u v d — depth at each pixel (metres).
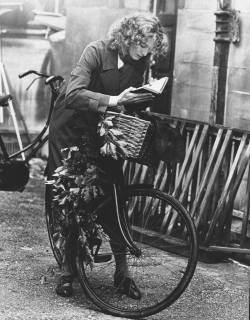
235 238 7.57
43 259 6.84
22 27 11.31
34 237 7.55
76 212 5.70
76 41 10.48
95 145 5.68
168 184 7.64
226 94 8.04
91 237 5.70
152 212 7.47
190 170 7.39
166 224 7.43
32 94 11.45
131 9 9.55
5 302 5.67
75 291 6.00
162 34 5.51
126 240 5.65
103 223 5.79
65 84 5.94
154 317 5.55
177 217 7.40
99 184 5.66
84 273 5.68
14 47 11.33
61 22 11.12
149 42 5.43
